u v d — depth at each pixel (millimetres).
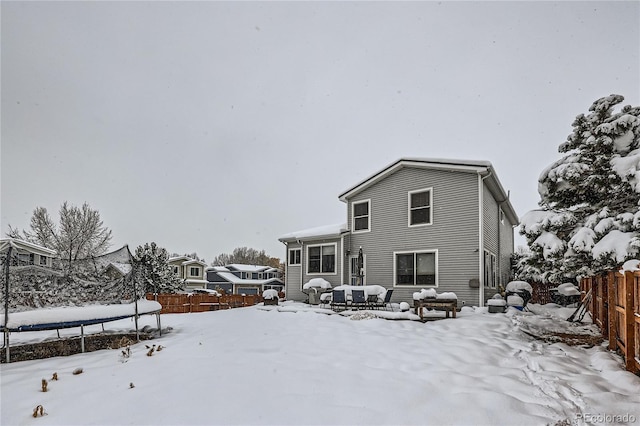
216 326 9875
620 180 8625
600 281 8125
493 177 12828
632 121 8789
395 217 14227
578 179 8992
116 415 3680
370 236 14930
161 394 4215
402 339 7418
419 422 3568
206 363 5582
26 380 4840
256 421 3541
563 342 7402
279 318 11094
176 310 17078
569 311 12273
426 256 13250
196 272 39312
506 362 5820
